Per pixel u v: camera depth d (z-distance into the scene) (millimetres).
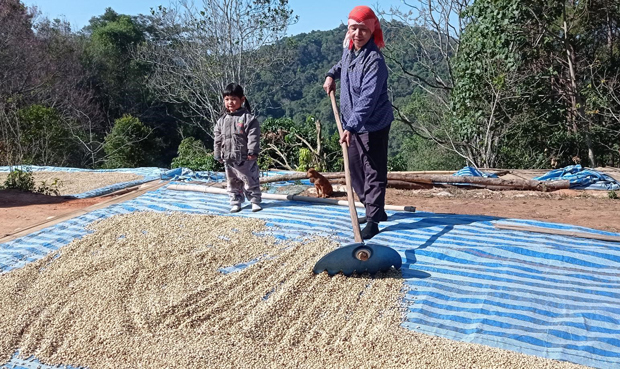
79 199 7500
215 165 13188
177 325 3105
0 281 3738
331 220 5094
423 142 24234
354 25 4172
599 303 3279
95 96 33562
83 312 3246
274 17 24250
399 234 4629
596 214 6000
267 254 4184
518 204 6660
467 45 14406
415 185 7895
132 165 25406
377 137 4391
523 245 4293
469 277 3693
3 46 25641
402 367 2621
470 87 14164
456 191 7559
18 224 5645
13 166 11336
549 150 15836
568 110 15367
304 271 3775
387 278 3650
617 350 2736
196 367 2662
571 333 2908
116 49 37500
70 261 4082
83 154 25281
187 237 4566
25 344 2922
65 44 33531
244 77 26141
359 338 2934
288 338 2945
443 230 4746
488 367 2598
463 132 15125
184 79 28984
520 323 3025
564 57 15641
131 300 3391
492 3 12914
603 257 4074
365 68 4191
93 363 2727
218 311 3258
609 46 17250
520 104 14164
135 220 5059
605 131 15320
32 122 19594
